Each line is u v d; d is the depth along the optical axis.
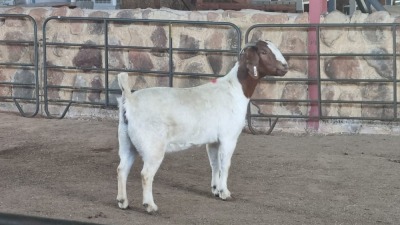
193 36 12.13
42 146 10.54
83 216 6.57
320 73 11.60
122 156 6.99
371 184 8.40
